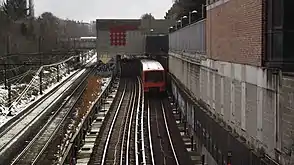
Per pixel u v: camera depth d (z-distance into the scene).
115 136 25.59
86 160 20.39
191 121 24.91
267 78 11.27
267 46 11.59
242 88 13.77
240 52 13.95
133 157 20.69
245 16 13.30
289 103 9.84
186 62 30.36
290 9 10.92
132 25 67.44
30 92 43.00
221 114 17.08
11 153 21.58
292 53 11.00
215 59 18.45
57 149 22.53
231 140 14.48
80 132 23.84
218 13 17.77
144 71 44.50
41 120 30.66
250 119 12.88
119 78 63.50
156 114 33.72
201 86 22.55
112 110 35.47
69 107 36.62
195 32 25.03
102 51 67.31
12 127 27.55
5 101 35.59
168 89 48.00
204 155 19.80
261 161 11.18
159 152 21.92
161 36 63.28
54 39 86.50
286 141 10.03
